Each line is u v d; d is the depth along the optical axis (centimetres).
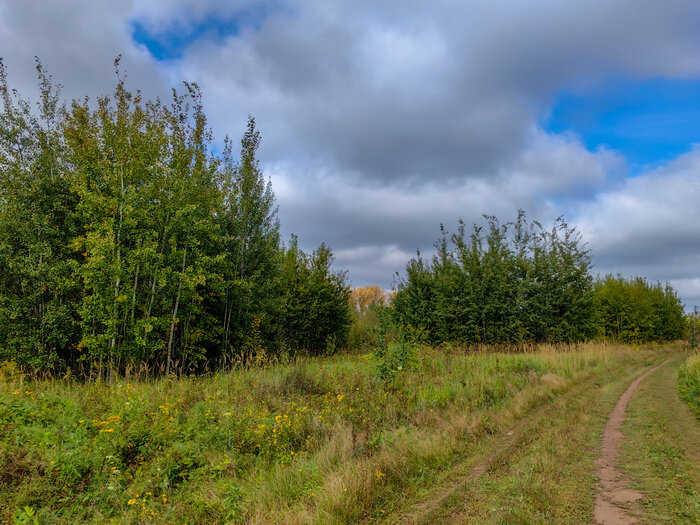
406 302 3008
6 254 1332
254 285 1900
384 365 1135
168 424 676
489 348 2311
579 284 2562
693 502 453
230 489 475
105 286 1422
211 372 1642
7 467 490
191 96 1756
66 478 500
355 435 689
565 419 859
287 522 397
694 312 3922
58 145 1564
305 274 2728
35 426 625
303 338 2584
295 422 718
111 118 1512
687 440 708
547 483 511
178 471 562
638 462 598
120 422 665
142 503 464
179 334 1719
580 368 1762
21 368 1284
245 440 646
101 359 1380
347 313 2917
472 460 610
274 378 1095
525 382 1246
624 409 992
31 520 423
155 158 1559
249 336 1958
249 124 2003
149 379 1298
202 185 1772
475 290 2562
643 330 4119
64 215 1548
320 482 510
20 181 1434
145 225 1579
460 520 427
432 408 891
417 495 490
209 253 1827
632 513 437
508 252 2628
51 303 1405
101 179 1514
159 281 1480
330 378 1112
